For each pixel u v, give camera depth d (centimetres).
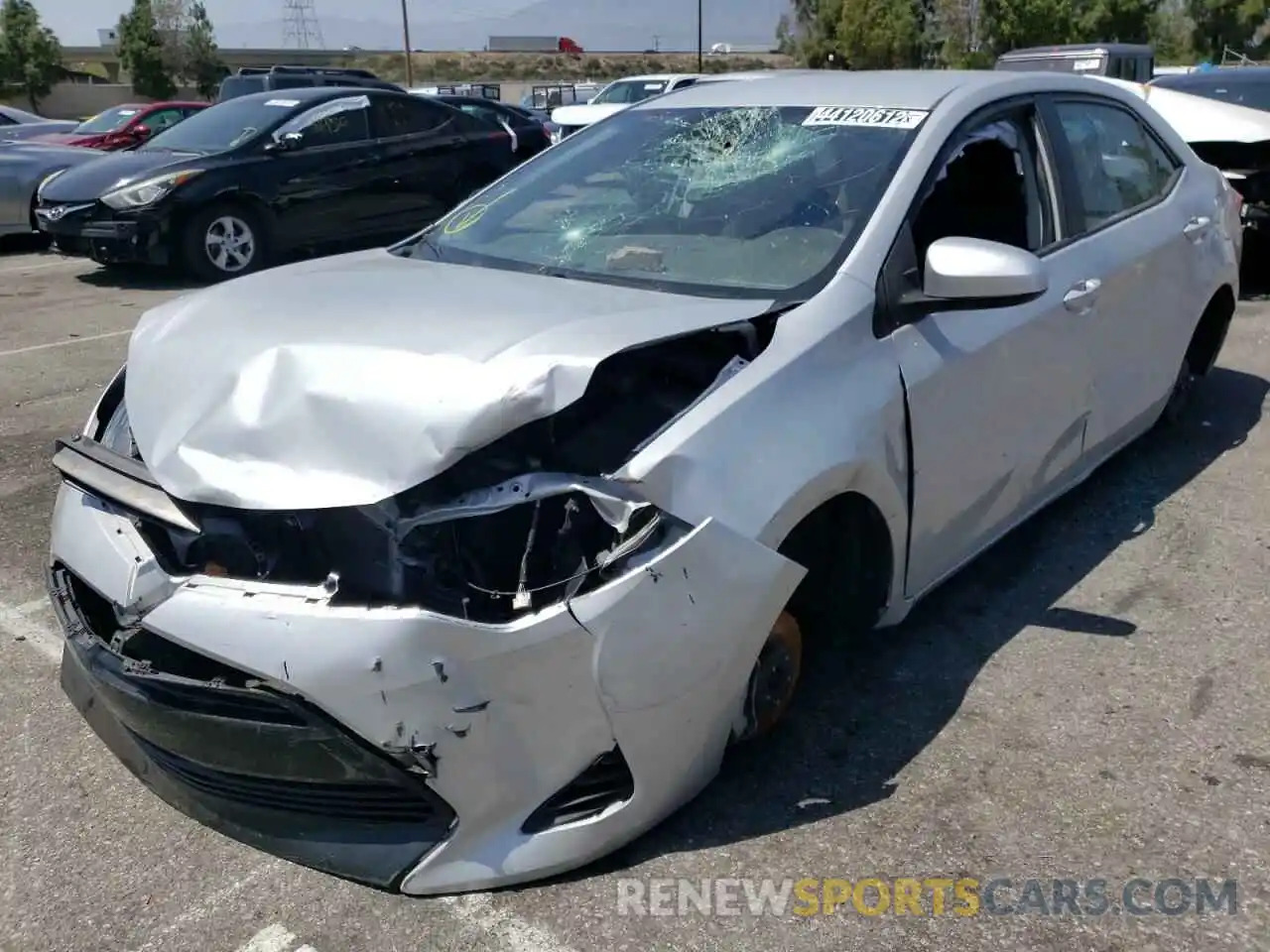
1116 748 294
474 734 225
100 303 902
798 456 255
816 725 304
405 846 238
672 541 232
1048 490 377
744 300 279
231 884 251
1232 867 251
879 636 351
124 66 5147
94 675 254
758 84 387
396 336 249
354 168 1020
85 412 606
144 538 259
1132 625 356
